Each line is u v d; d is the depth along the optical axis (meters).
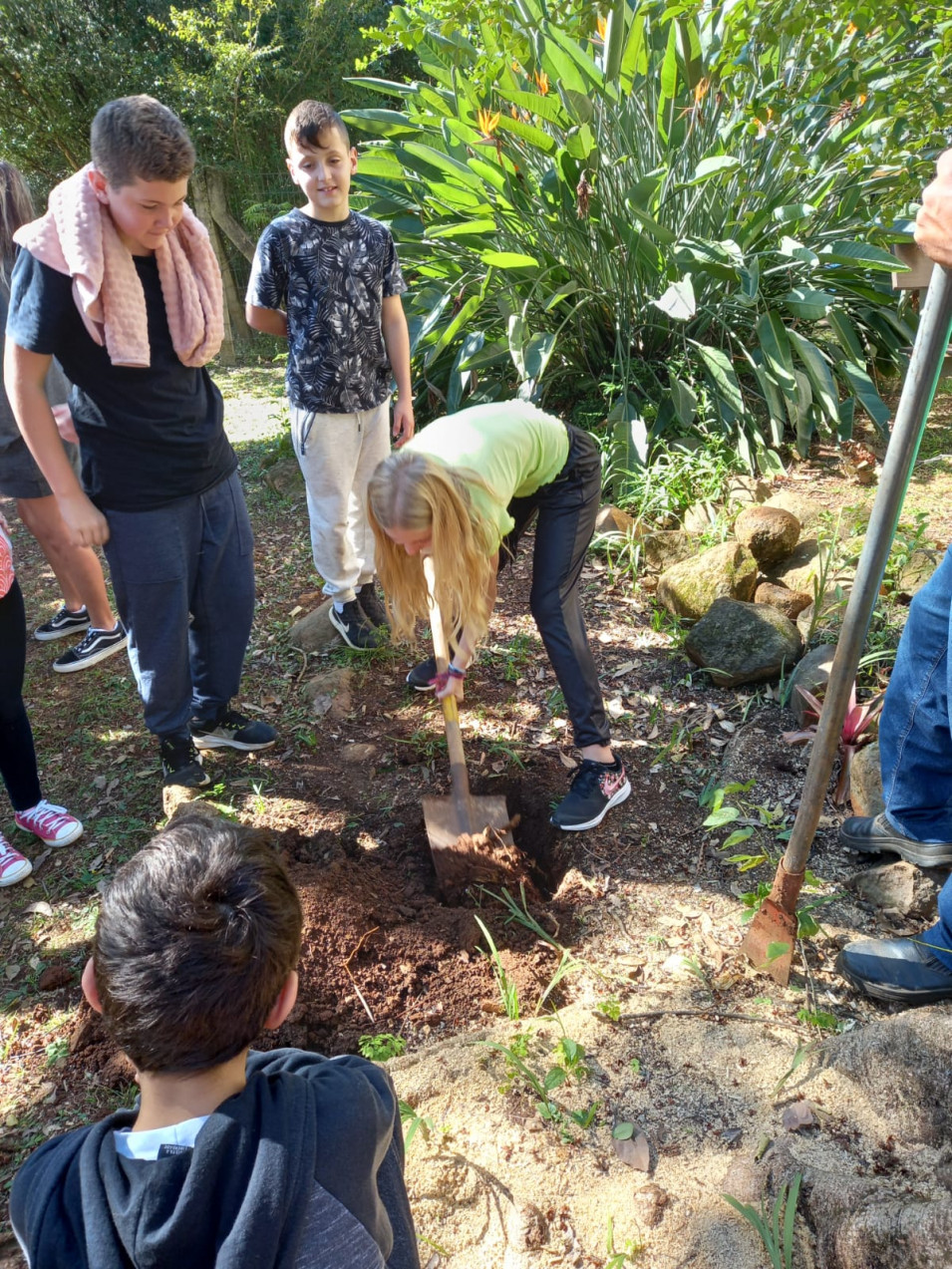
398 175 5.78
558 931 2.64
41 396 2.55
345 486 3.60
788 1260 1.66
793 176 5.23
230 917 1.01
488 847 2.88
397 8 4.94
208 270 2.65
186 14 9.29
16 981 2.60
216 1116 0.96
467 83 5.25
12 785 3.00
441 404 5.75
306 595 4.39
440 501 2.38
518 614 4.09
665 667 3.62
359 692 3.69
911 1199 1.70
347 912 2.63
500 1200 1.86
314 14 9.82
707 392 5.09
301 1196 0.93
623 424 4.91
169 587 2.87
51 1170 1.00
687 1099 2.03
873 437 5.18
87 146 9.98
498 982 2.46
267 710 3.62
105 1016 1.03
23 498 3.74
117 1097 2.26
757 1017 2.23
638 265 5.20
